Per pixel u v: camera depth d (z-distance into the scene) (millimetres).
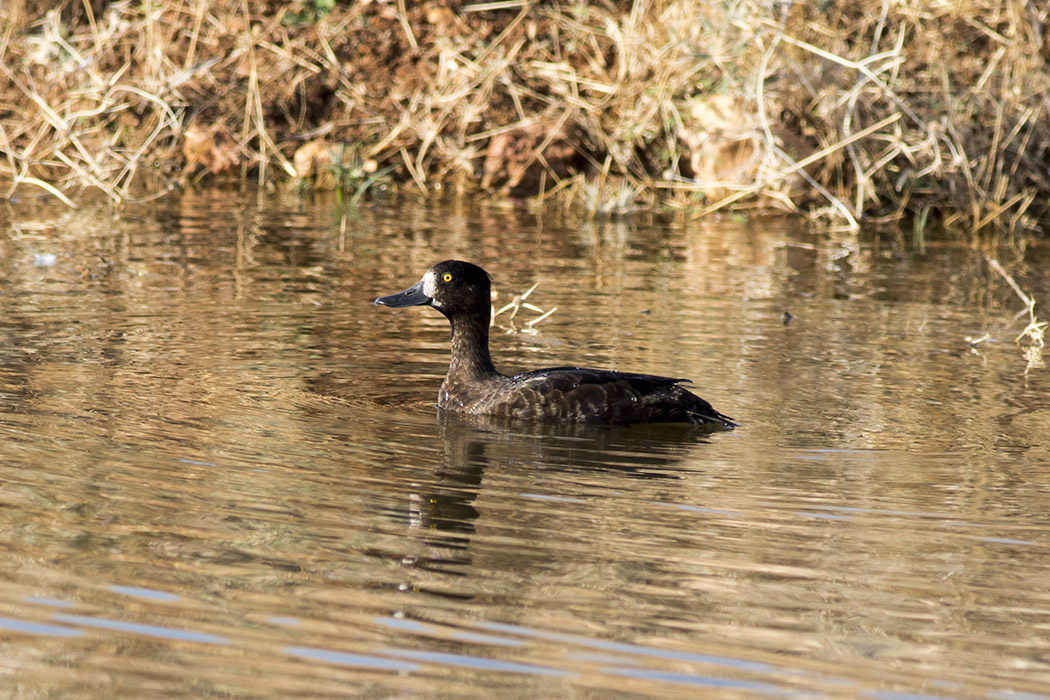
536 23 26641
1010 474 9875
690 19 25031
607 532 8375
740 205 24656
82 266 16844
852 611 7301
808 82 24250
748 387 12281
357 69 26359
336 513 8531
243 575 7441
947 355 13828
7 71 24859
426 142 25234
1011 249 21578
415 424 10859
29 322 13594
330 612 7008
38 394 10953
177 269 16953
